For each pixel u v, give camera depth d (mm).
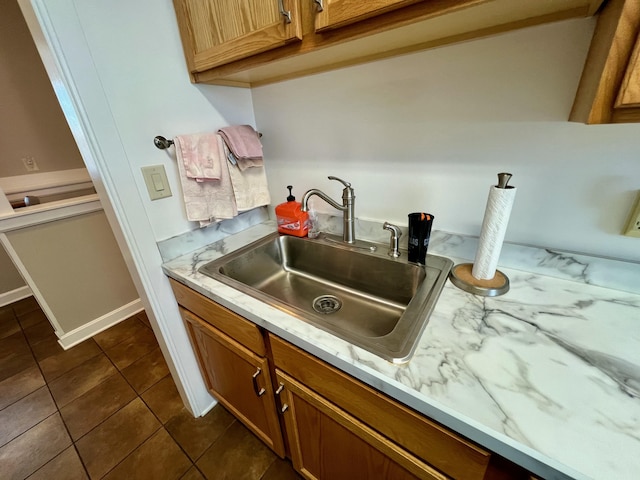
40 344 1918
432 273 857
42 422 1368
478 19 608
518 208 802
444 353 562
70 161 2611
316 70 992
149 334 1979
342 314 998
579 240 750
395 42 756
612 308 673
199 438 1266
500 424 429
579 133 662
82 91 773
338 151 1087
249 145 1127
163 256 1065
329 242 1132
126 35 848
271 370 883
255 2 714
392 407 553
